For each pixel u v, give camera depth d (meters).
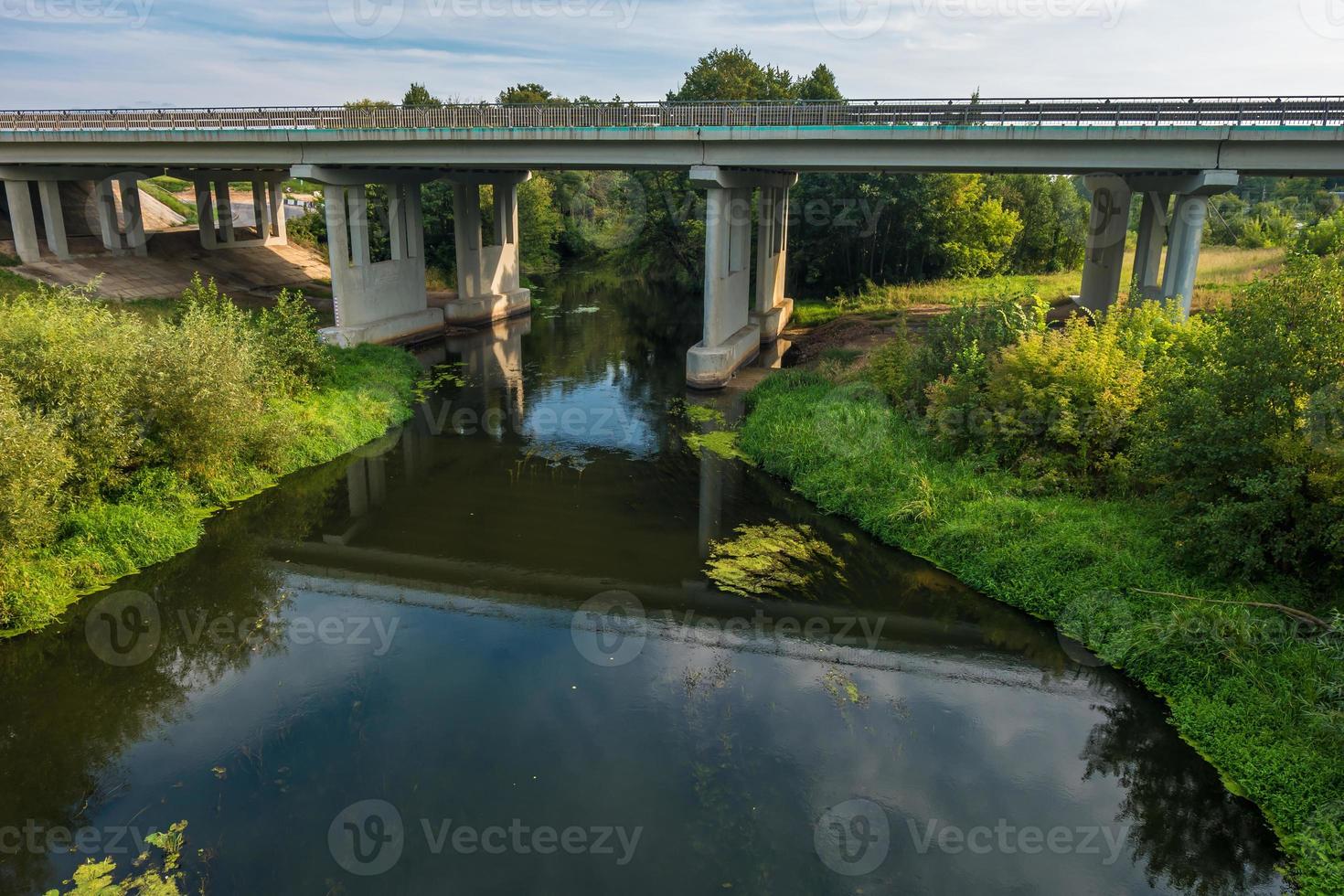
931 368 21.30
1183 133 23.58
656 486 20.77
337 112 30.67
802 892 8.76
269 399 22.92
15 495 13.25
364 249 34.78
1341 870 8.62
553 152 29.61
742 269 34.53
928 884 8.87
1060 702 12.02
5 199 40.62
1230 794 10.04
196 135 31.55
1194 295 30.56
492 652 13.34
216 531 17.70
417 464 22.36
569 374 33.16
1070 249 54.81
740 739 11.23
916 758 10.88
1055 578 14.41
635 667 12.94
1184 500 13.77
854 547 17.11
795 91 53.44
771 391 26.92
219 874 8.96
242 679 12.52
